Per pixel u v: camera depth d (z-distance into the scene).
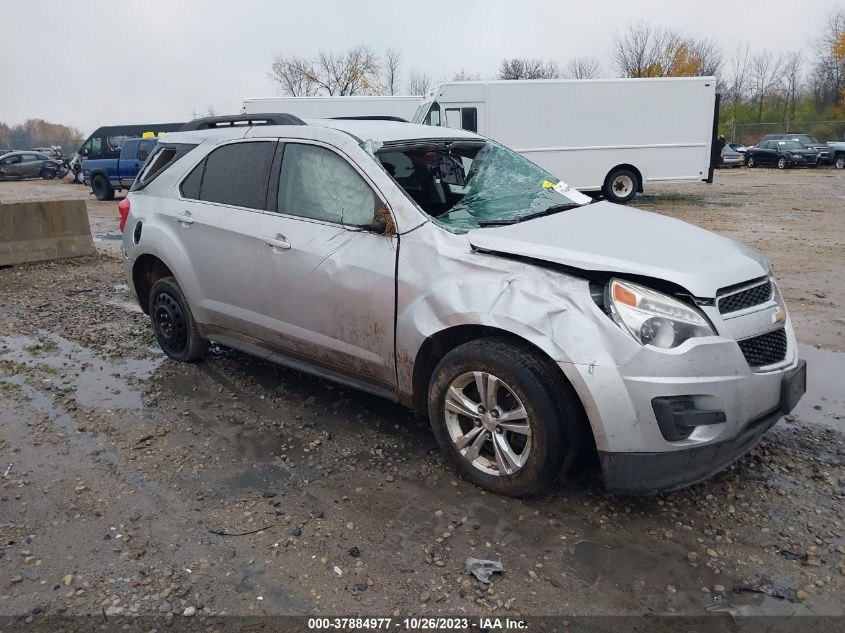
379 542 3.10
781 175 27.20
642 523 3.23
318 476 3.69
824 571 2.88
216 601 2.74
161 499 3.48
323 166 4.08
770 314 3.24
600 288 3.11
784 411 3.23
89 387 4.99
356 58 51.88
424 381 3.71
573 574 2.88
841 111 45.62
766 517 3.27
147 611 2.69
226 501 3.45
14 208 9.41
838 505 3.37
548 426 3.12
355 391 4.86
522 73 56.25
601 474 3.46
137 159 21.41
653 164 18.45
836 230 12.45
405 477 3.67
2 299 7.73
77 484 3.63
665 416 2.92
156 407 4.61
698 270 3.10
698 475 3.10
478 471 3.47
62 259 9.93
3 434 4.23
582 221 3.76
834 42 47.59
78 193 24.78
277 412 4.52
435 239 3.52
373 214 3.77
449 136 4.46
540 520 3.25
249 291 4.42
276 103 19.30
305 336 4.15
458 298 3.33
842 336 6.11
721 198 18.97
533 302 3.13
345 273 3.81
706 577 2.85
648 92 18.05
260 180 4.41
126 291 8.16
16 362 5.55
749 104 52.22
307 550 3.05
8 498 3.50
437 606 2.70
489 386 3.31
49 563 2.98
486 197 4.27
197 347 5.24
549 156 18.08
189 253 4.83
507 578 2.86
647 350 2.92
